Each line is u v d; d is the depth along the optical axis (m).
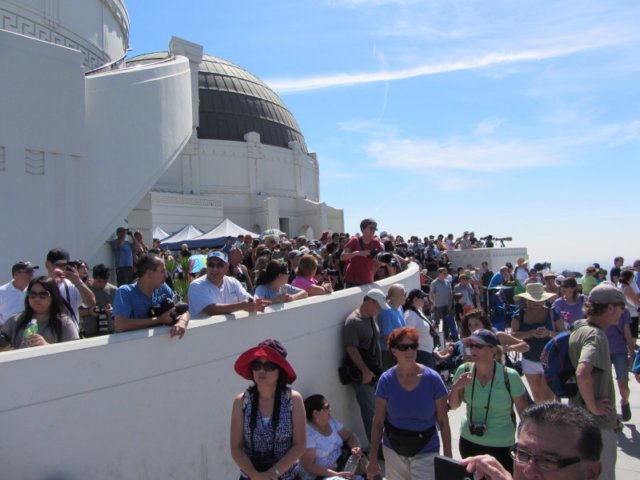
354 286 7.18
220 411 4.12
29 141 7.95
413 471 4.08
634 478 4.74
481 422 3.93
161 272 3.99
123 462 3.41
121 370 3.44
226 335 4.23
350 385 5.96
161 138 10.66
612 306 3.71
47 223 8.14
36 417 3.01
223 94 40.00
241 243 12.23
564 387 3.88
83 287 5.47
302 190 41.84
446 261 19.34
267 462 3.32
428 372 4.18
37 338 3.54
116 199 9.47
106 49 12.70
